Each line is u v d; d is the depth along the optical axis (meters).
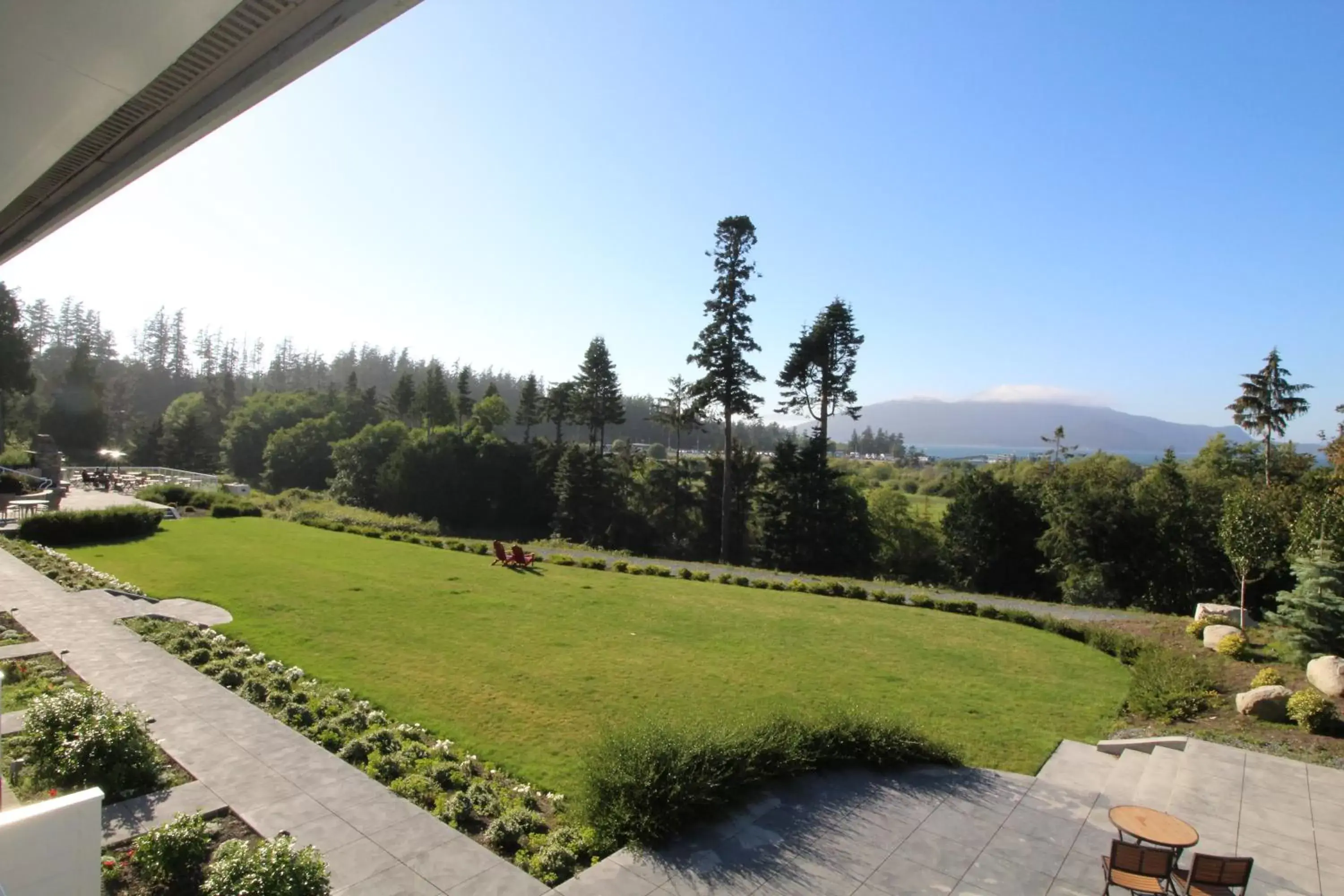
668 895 5.74
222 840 5.99
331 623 13.52
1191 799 7.84
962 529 36.50
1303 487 24.34
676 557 43.88
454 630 13.52
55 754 6.65
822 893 5.90
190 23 2.96
